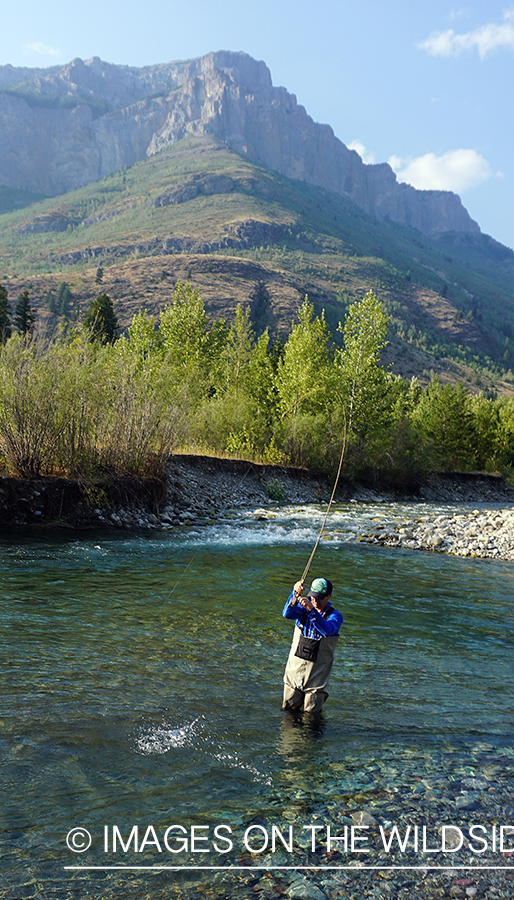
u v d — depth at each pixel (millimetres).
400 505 32312
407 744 4645
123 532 14414
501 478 54375
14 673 5316
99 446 16125
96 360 16312
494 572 13844
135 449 17016
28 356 14555
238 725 4734
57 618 7176
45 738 4176
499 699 5840
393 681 6145
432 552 16594
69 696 4934
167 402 18625
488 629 8672
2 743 4047
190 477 22469
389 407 39531
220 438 30141
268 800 3682
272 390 37969
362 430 38125
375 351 38562
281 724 4836
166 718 4711
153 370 19219
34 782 3625
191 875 2955
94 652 6098
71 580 9211
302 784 3898
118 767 3896
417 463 40719
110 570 10180
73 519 14211
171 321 37469
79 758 3955
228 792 3727
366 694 5707
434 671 6578
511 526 21016
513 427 61812
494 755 4531
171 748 4223
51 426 14469
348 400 37750
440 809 3715
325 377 36406
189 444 26734
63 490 14305
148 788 3689
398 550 16281
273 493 26531
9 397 13984
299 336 37375
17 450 13969
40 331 15320
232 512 20859
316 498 29500
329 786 3896
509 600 10852
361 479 36344
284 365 37656
